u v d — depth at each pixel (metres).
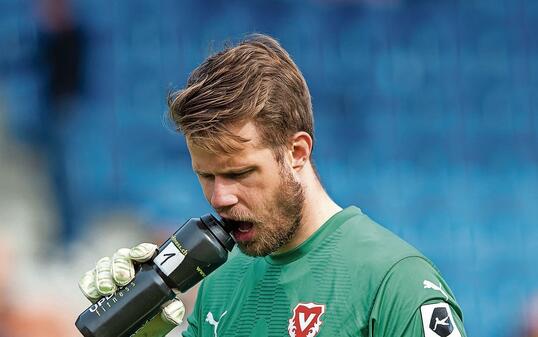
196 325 10.30
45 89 34.78
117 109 35.12
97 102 35.06
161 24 36.44
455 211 36.88
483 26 39.50
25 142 33.94
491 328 35.09
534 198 37.72
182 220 33.84
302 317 9.03
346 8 38.66
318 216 9.38
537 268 36.44
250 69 8.67
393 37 38.78
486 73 39.16
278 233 8.87
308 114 9.07
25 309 30.30
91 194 33.75
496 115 38.81
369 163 37.28
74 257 32.09
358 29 38.56
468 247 36.34
